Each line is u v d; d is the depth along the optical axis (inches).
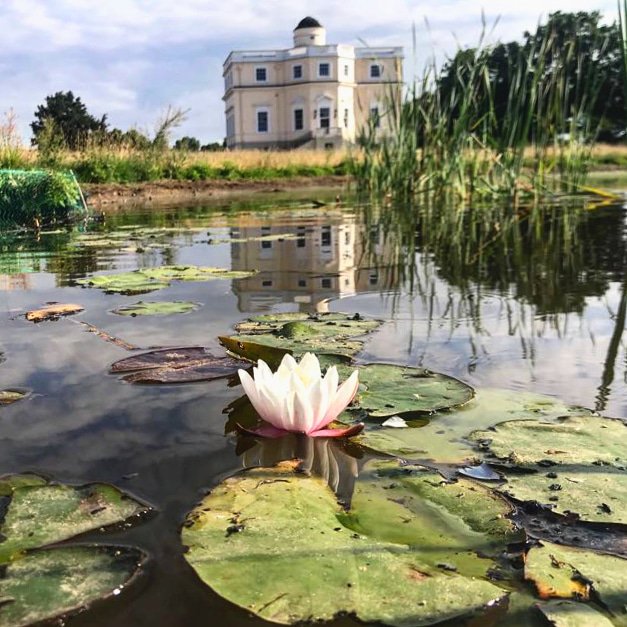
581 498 39.9
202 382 63.4
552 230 211.8
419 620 28.9
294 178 805.9
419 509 38.7
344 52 1724.9
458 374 64.7
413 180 337.4
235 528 36.5
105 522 37.5
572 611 29.4
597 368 66.0
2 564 33.4
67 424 52.9
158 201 522.0
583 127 320.8
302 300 105.0
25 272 144.5
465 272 134.3
